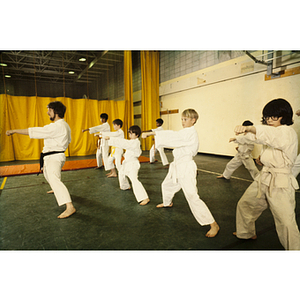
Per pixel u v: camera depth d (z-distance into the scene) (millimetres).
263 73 6086
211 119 7746
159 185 3959
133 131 3133
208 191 3527
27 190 3609
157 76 10000
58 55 8898
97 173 4914
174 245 1921
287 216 1550
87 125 8039
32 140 7141
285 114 1584
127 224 2359
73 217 2545
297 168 3471
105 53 8781
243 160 3912
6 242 1986
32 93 12195
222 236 2090
